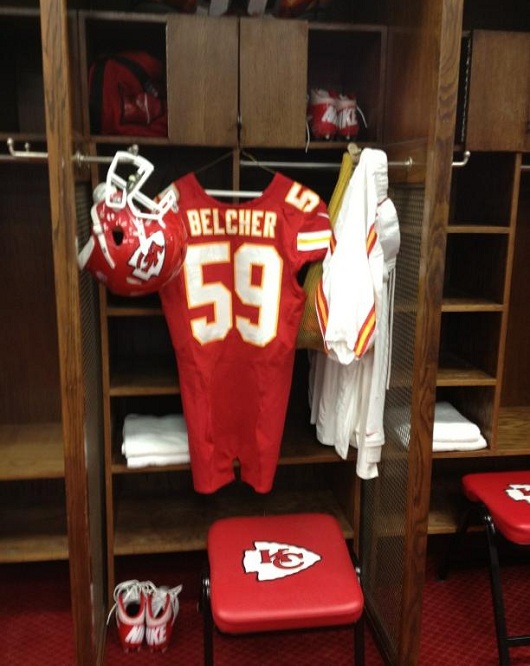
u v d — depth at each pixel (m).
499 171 2.12
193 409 1.95
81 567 1.64
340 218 1.84
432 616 2.19
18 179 2.22
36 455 2.12
